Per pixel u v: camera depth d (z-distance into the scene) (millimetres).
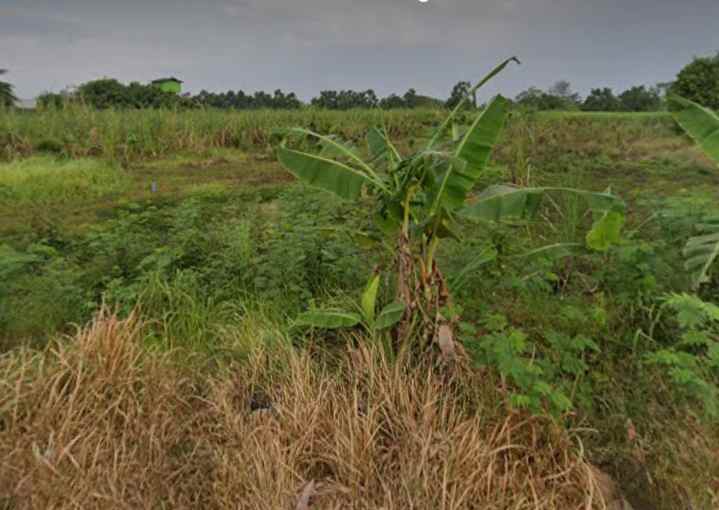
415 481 1901
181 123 12391
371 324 2838
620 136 10844
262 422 2314
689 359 2455
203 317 3283
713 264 3314
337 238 4086
